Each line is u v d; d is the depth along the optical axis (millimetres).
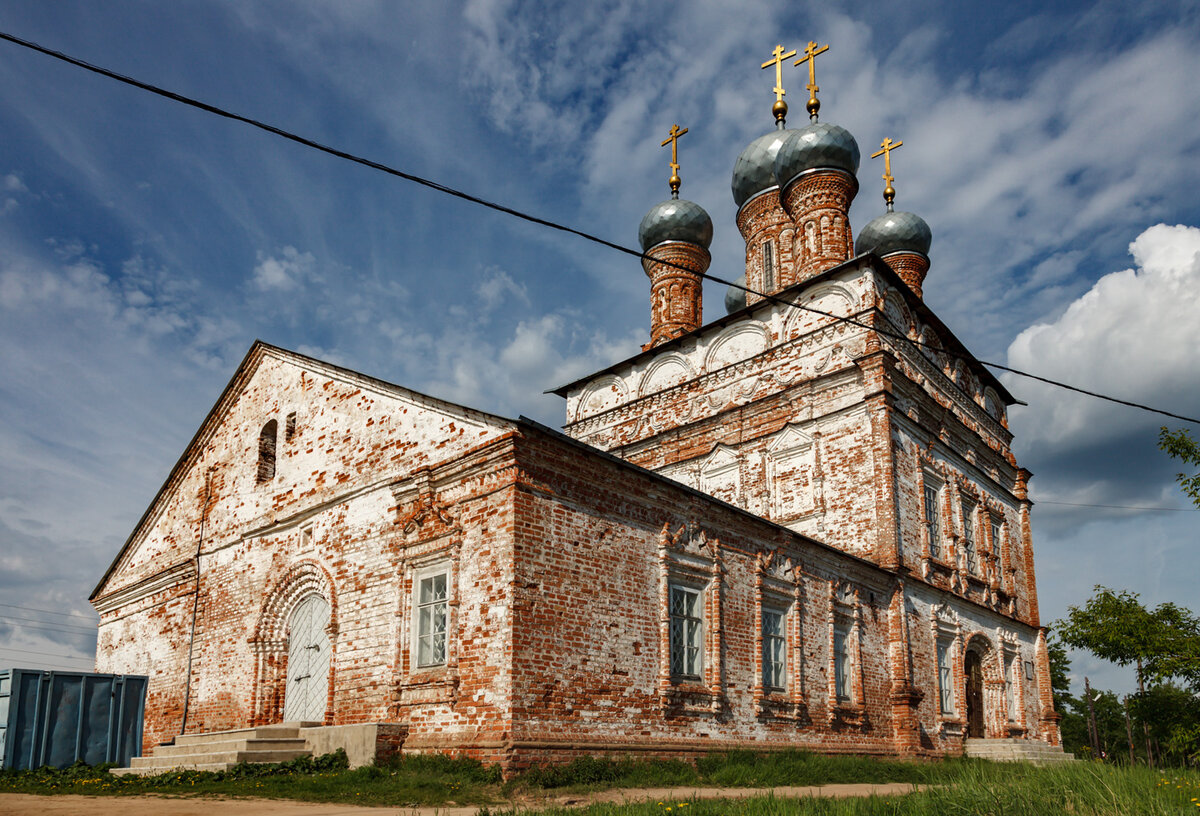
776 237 32125
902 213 35188
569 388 31203
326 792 11672
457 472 14562
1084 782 10180
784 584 18375
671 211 34625
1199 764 17953
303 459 18500
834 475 23062
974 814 9000
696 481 26156
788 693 17906
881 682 20688
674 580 15930
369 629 15633
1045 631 30266
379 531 16062
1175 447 18328
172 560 21891
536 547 13578
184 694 19969
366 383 17391
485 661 13180
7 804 11000
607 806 9961
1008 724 26562
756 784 13734
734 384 26188
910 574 22125
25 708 16625
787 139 30062
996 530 28938
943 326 27641
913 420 23984
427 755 13375
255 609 18562
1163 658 20531
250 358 20844
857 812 9336
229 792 12070
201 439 22000
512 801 11273
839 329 24109
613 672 14227
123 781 13664
